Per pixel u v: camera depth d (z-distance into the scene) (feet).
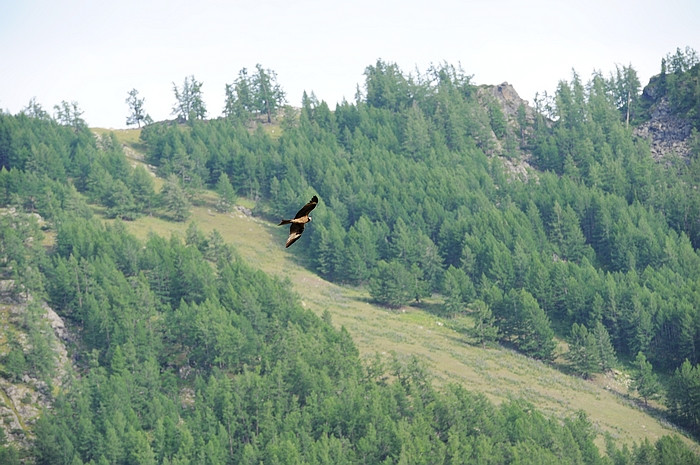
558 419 388.98
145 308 438.40
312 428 347.36
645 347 476.95
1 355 401.08
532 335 472.44
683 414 408.46
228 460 339.16
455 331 488.85
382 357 435.53
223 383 370.53
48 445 350.02
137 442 339.36
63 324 437.58
